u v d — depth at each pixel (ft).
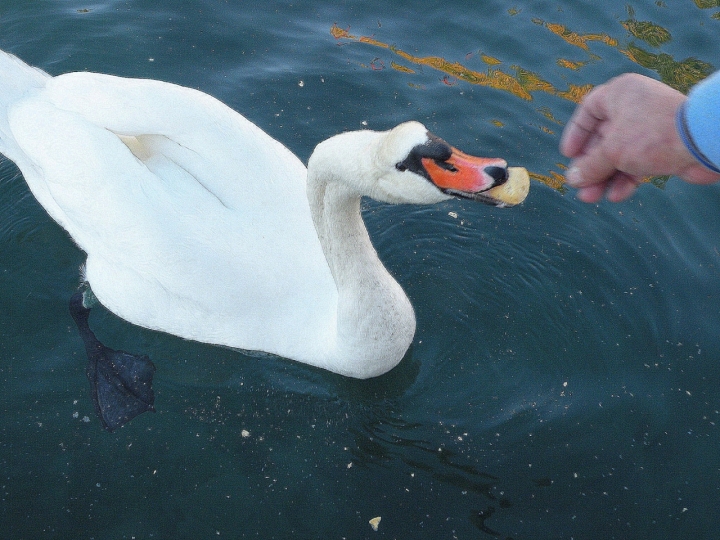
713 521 3.60
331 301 4.00
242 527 3.58
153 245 3.89
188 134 3.90
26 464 3.77
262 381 4.09
